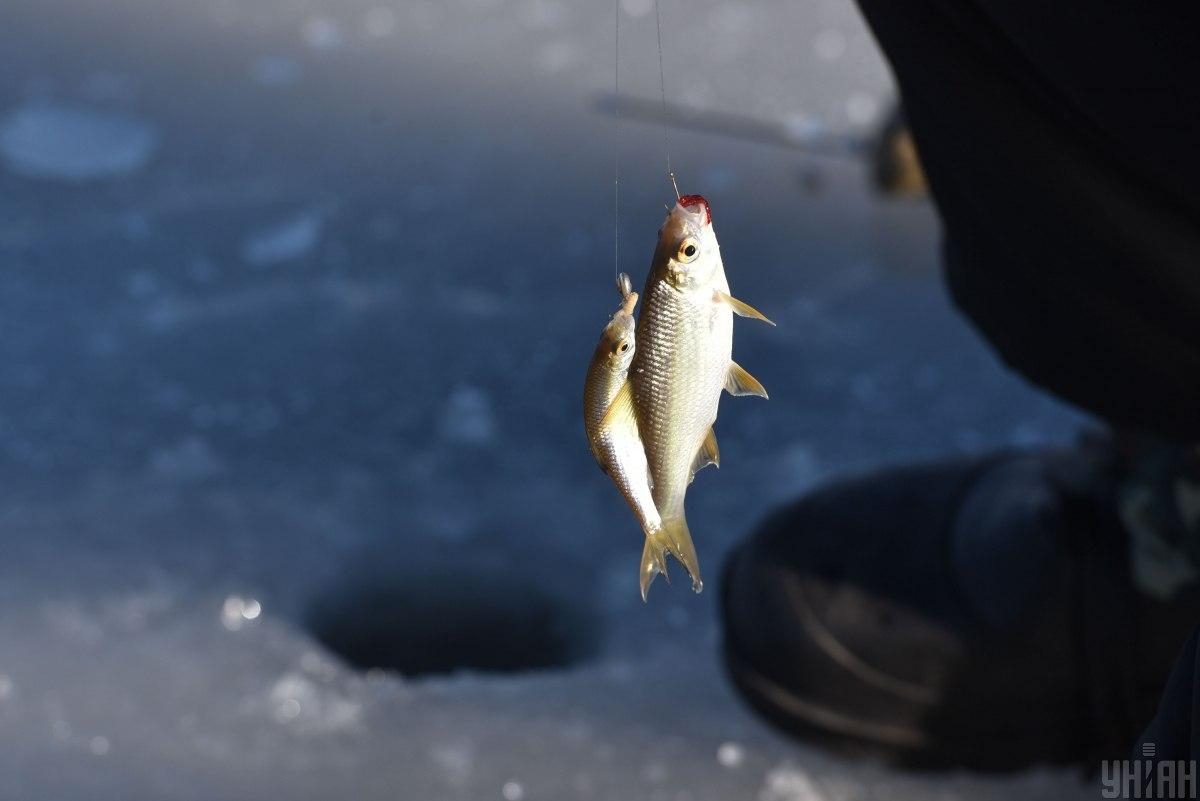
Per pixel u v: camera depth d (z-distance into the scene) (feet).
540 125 32.04
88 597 18.71
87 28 34.55
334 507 20.76
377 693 17.52
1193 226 11.05
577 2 37.47
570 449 22.35
